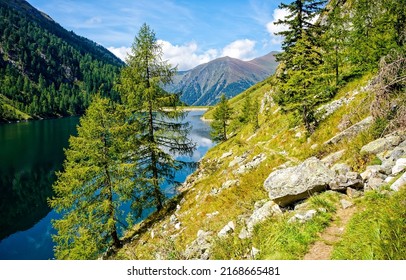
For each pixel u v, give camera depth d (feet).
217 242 29.73
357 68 61.52
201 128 379.35
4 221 111.65
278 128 83.51
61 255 62.69
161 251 37.06
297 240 21.53
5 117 487.61
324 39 67.77
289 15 72.33
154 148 67.92
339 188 26.61
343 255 18.38
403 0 44.45
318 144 49.03
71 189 62.18
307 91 55.06
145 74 67.72
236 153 90.43
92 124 61.77
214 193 54.03
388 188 23.59
